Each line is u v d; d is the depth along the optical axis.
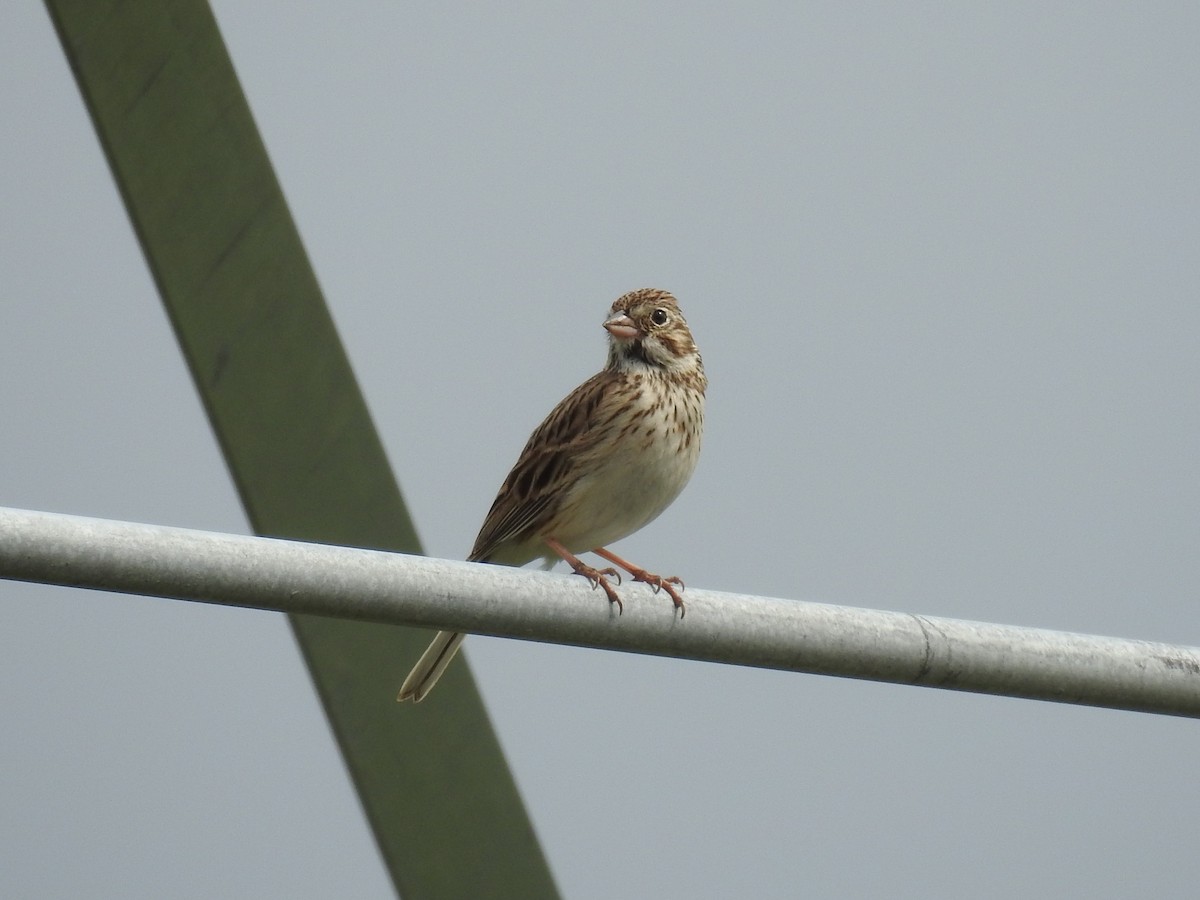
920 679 7.83
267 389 10.12
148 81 10.20
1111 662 8.01
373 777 10.12
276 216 10.23
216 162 10.22
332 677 10.15
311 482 10.09
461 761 10.17
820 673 7.75
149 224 10.16
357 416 10.20
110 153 10.20
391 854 10.09
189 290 10.13
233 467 10.09
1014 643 7.92
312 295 10.23
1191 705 8.12
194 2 10.22
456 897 10.08
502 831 10.17
